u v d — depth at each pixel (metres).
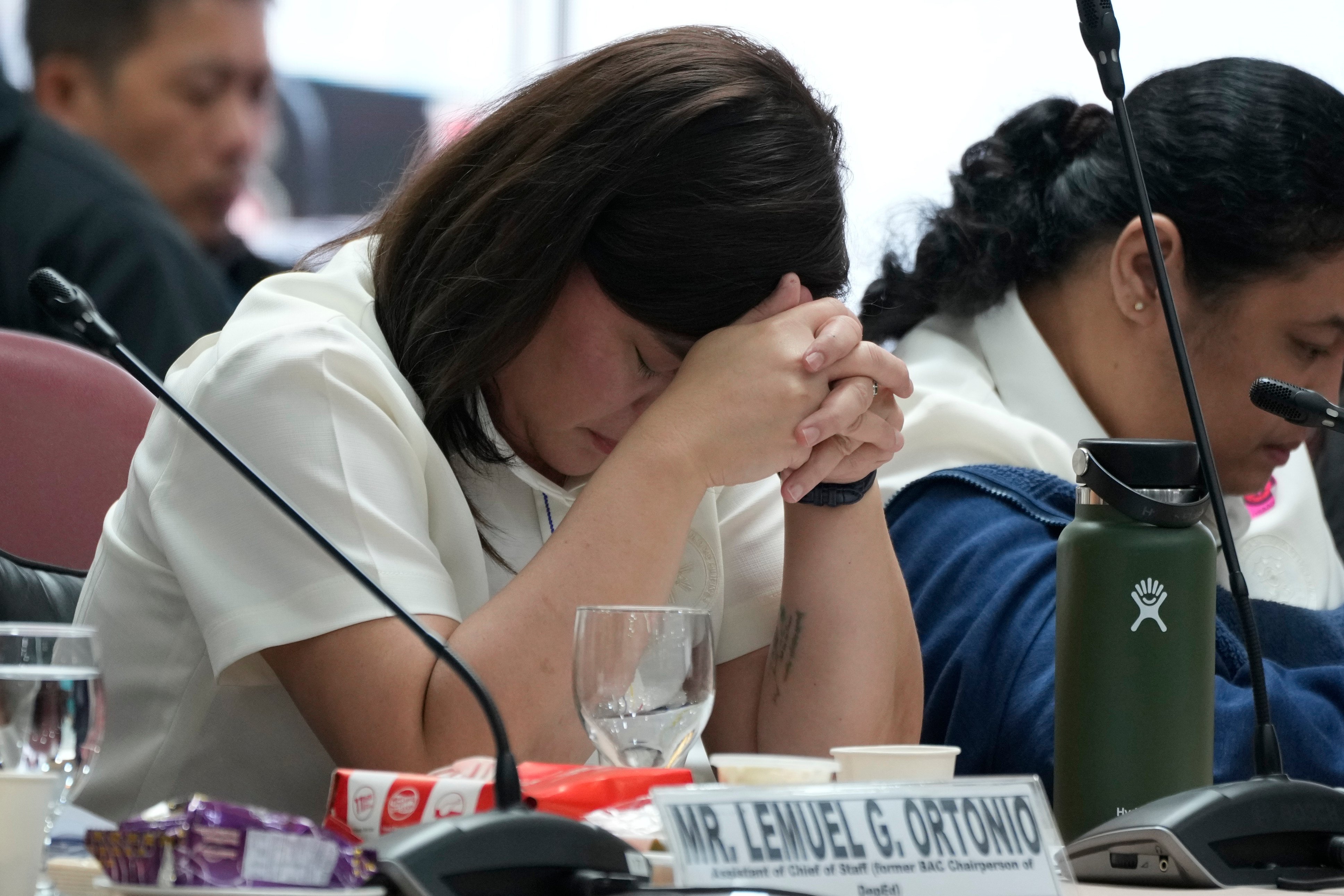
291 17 13.29
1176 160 6.84
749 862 2.65
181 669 5.07
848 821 2.75
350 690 4.53
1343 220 6.63
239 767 5.10
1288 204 6.60
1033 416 7.26
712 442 4.85
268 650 4.71
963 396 7.20
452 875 2.54
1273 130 6.71
